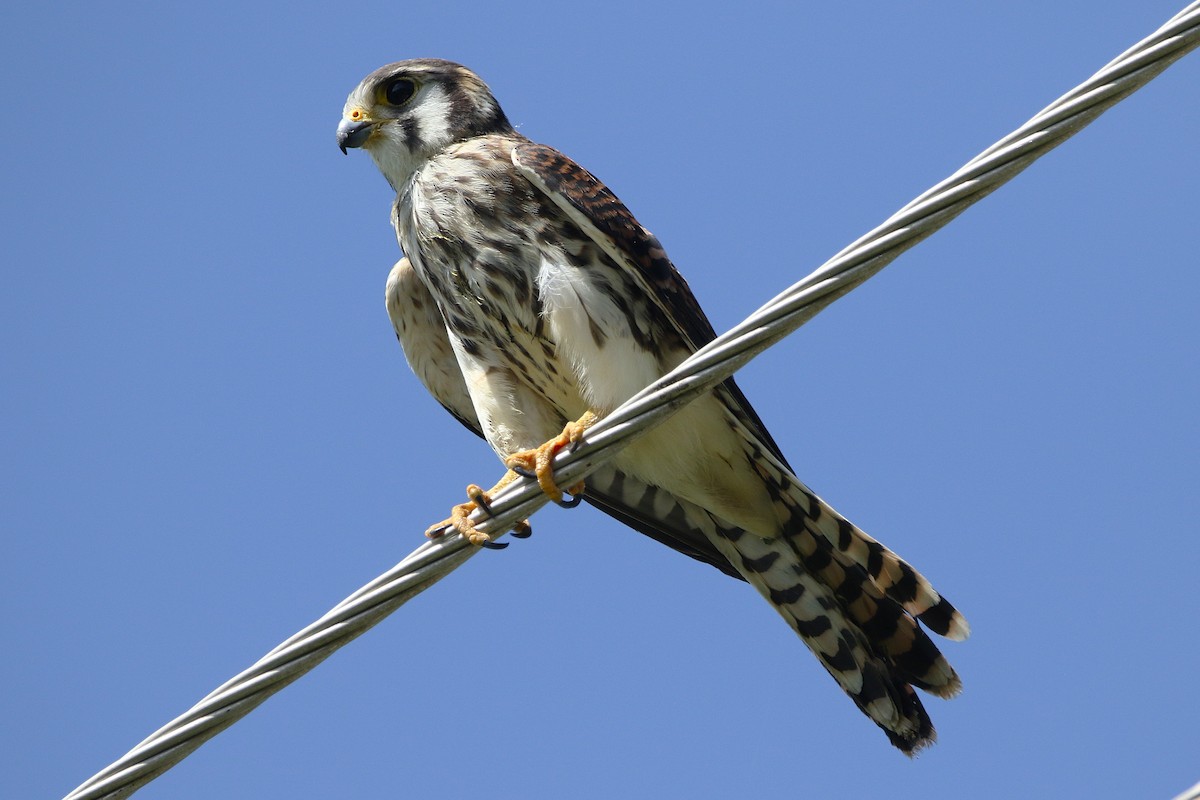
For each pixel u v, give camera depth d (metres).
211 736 7.29
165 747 7.20
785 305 7.21
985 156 6.80
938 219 6.91
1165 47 6.52
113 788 7.18
